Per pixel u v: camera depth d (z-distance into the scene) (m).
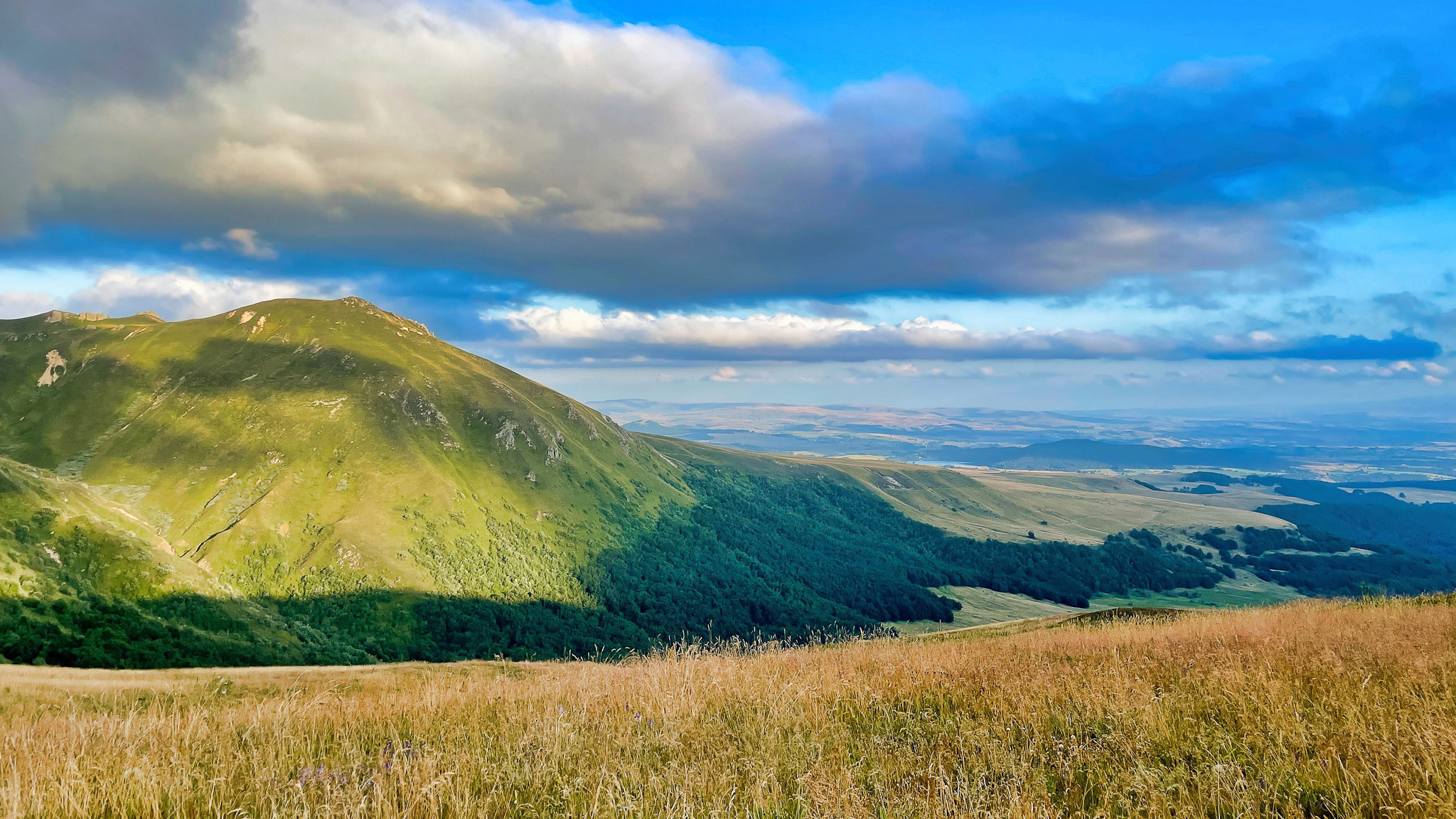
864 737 8.30
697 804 6.01
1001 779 6.41
